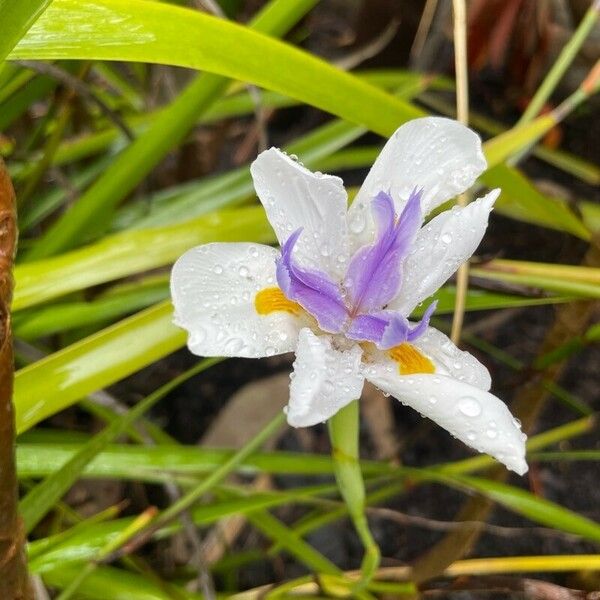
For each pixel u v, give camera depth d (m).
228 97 0.47
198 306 0.21
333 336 0.22
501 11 0.56
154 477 0.32
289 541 0.34
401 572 0.33
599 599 0.29
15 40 0.20
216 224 0.33
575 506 0.45
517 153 0.40
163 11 0.26
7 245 0.18
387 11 0.56
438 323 0.45
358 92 0.28
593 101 0.60
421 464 0.47
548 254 0.54
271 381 0.49
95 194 0.35
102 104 0.34
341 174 0.59
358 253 0.22
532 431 0.47
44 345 0.42
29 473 0.31
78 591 0.30
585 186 0.58
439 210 0.32
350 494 0.24
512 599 0.40
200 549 0.31
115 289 0.38
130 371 0.28
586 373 0.50
